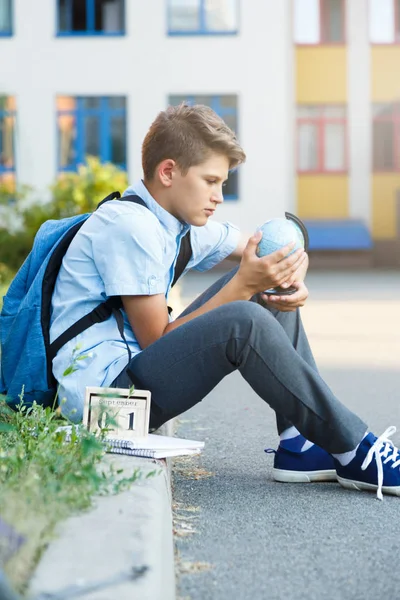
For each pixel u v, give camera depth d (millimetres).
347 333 10922
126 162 26953
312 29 28109
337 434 3621
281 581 2730
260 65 26641
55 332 3770
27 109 26844
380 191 28438
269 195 26922
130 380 3637
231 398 6676
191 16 26719
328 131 28359
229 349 3473
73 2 26797
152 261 3672
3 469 2936
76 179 17969
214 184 3703
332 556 2971
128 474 3246
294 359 3486
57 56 26812
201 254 4246
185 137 3635
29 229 17844
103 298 3742
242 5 26578
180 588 2664
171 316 3953
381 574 2801
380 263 28422
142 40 26734
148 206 3771
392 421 5762
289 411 3564
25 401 3848
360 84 28188
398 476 3686
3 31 26828
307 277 22875
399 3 28047
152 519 2777
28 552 2328
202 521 3350
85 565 2361
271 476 4074
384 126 28375
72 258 3773
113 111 26938
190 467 4270
